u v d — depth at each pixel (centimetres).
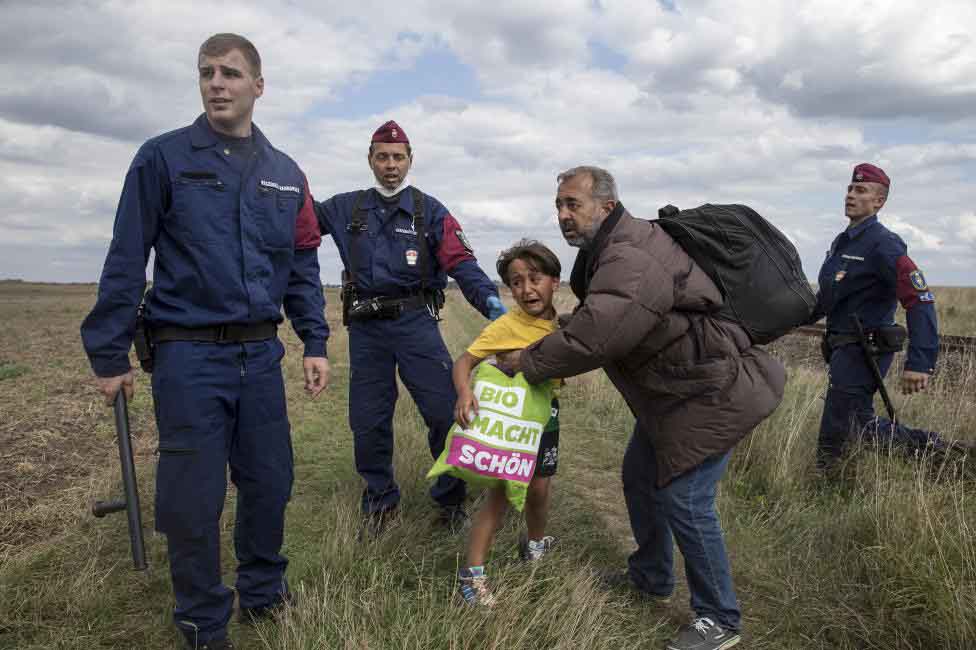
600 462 509
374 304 364
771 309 245
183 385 236
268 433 259
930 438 399
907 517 311
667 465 255
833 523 354
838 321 443
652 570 295
